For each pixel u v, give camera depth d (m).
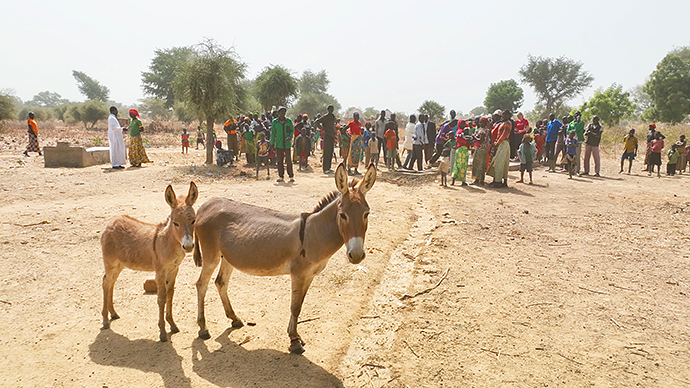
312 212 4.28
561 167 18.75
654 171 19.05
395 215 9.71
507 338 4.58
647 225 9.13
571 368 4.05
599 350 4.36
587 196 12.28
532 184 14.20
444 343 4.48
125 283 5.78
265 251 4.23
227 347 4.33
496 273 6.37
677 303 5.42
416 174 14.77
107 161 17.23
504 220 9.41
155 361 4.04
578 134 16.67
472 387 3.76
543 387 3.76
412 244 7.90
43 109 65.50
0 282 5.58
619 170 19.22
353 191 3.95
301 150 16.59
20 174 13.32
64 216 8.57
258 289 5.74
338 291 5.73
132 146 15.65
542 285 5.96
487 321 4.95
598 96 43.78
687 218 9.69
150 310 5.07
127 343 4.35
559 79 58.94
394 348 4.38
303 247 4.09
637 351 4.34
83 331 4.55
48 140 29.92
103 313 4.62
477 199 11.56
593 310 5.22
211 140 17.08
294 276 4.18
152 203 9.90
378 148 17.41
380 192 12.62
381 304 5.45
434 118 49.69
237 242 4.33
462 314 5.11
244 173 14.76
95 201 10.02
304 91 84.06
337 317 5.01
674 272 6.45
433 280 6.09
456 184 14.05
